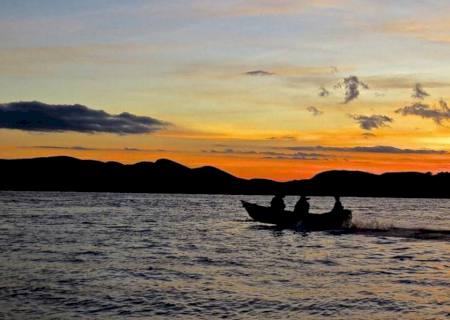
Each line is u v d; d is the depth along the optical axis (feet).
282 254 86.02
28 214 206.69
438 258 81.92
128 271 67.41
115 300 50.11
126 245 99.25
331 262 76.95
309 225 129.49
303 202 131.23
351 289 56.24
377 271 68.59
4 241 104.94
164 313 45.57
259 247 96.43
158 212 237.04
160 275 64.44
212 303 49.32
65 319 43.34
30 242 103.35
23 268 69.21
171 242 105.19
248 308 47.57
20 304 48.29
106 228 141.38
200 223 163.32
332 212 129.49
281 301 50.31
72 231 130.52
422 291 55.36
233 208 294.25
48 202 349.41
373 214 241.14
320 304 49.24
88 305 48.11
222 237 116.06
